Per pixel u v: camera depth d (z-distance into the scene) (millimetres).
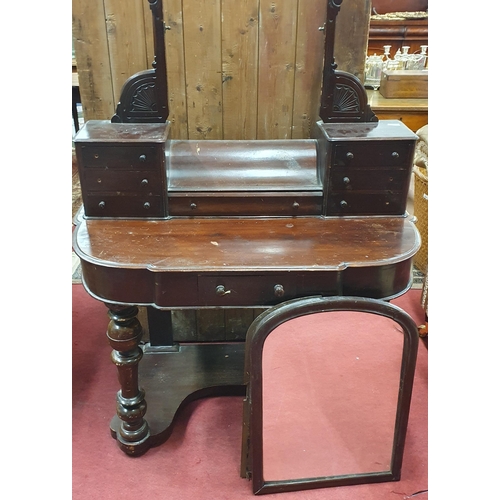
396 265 1406
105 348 2242
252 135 1846
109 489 1586
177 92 1763
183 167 1646
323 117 1676
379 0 3627
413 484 1620
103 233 1529
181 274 1352
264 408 1523
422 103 3057
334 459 1625
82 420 1855
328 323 1550
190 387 1920
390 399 1597
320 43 1687
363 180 1603
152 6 1470
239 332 2230
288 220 1639
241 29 1667
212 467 1674
